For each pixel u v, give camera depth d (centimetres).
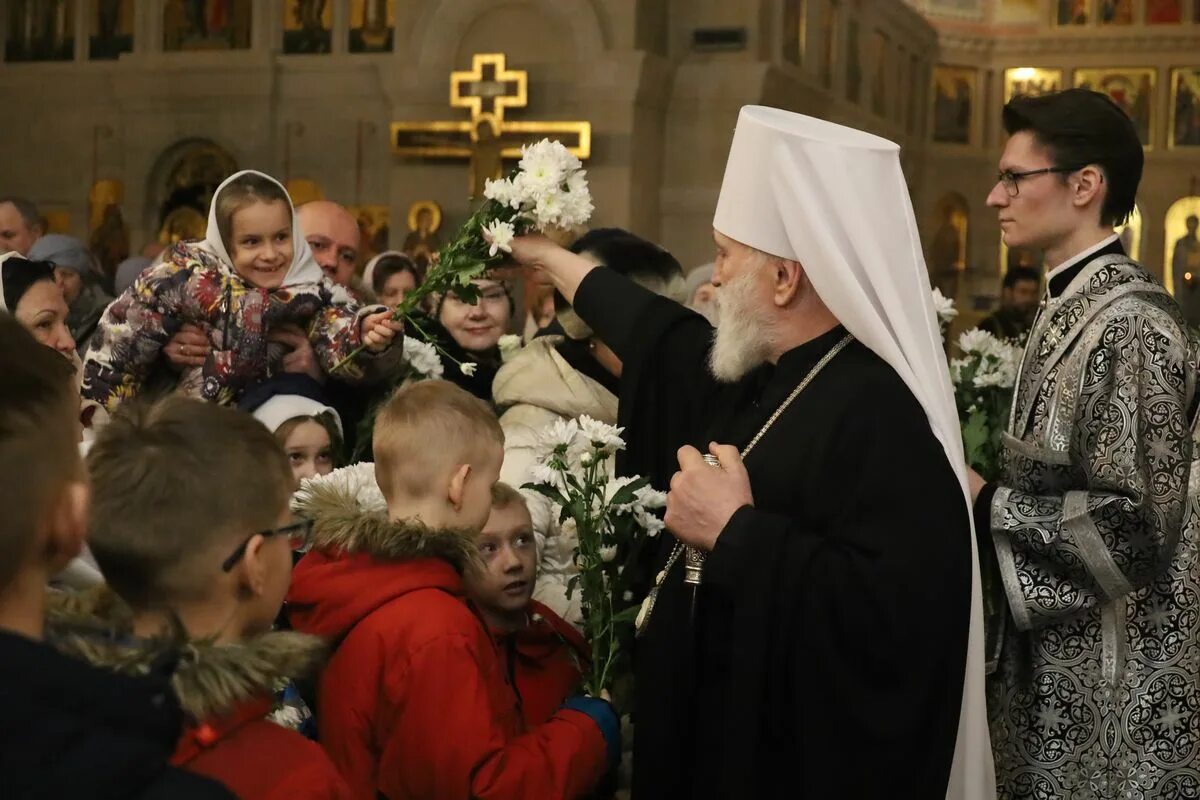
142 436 155
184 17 1293
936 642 209
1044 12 1623
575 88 1134
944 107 1644
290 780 152
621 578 243
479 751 193
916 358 220
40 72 1328
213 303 312
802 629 212
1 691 102
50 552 118
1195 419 244
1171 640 244
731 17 1173
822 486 221
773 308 233
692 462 224
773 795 218
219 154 1285
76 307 562
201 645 143
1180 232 1580
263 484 157
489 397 386
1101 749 244
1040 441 247
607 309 263
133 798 104
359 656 199
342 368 317
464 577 216
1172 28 1573
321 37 1259
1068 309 250
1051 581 237
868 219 221
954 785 215
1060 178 250
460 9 1166
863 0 1404
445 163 1184
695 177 1177
